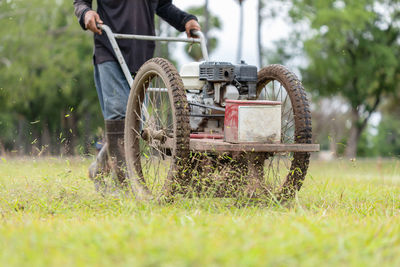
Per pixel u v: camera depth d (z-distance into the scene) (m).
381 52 29.20
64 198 4.54
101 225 2.97
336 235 2.70
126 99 5.41
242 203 4.26
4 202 4.46
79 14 5.37
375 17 29.09
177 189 4.21
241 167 4.48
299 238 2.53
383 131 9.63
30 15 27.12
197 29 5.77
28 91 25.52
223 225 2.98
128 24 5.55
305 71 29.75
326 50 28.91
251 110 4.05
